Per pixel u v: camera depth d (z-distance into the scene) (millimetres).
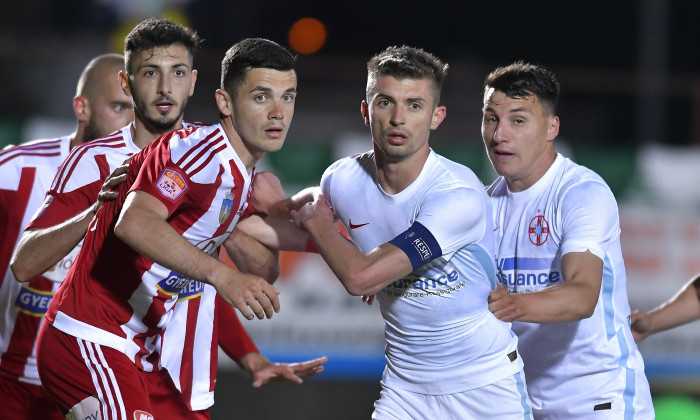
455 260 13250
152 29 14500
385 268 12492
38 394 15836
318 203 13398
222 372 26141
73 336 12891
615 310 13977
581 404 13930
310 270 25531
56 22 44062
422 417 14016
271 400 25781
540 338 14086
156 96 14500
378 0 51312
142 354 13711
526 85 13758
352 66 38219
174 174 12156
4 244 15883
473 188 13086
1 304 15852
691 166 26719
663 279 26438
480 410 13633
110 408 12734
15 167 15891
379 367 25672
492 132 14055
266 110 12508
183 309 15023
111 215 12938
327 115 37969
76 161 14336
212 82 37375
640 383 14086
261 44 12594
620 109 41625
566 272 13219
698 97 34875
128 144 14781
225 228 13242
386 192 13352
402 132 12617
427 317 13562
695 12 47031
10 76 35656
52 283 15656
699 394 25984
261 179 15250
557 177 14039
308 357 25469
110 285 12984
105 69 16172
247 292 11602
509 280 14219
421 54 12758
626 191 26594
